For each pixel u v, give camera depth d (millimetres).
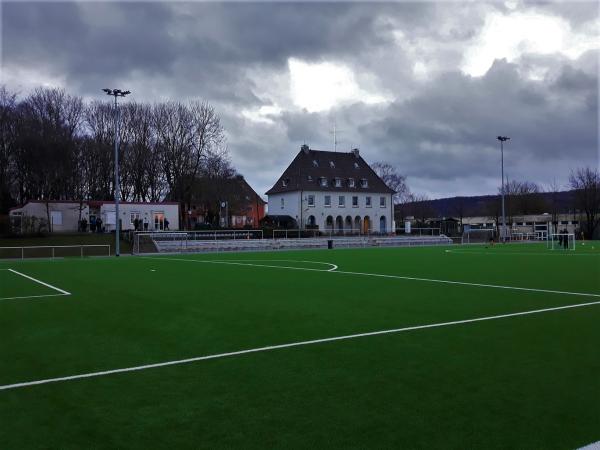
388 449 4020
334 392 5363
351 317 9891
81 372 6203
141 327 9047
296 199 77562
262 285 15859
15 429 4465
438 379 5777
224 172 68375
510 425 4469
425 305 11422
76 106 64250
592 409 4832
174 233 46844
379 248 47875
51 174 56656
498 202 99625
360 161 86250
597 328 8688
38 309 11320
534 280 16953
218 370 6227
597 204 82188
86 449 4059
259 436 4277
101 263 28547
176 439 4230
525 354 6887
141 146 67375
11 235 44000
